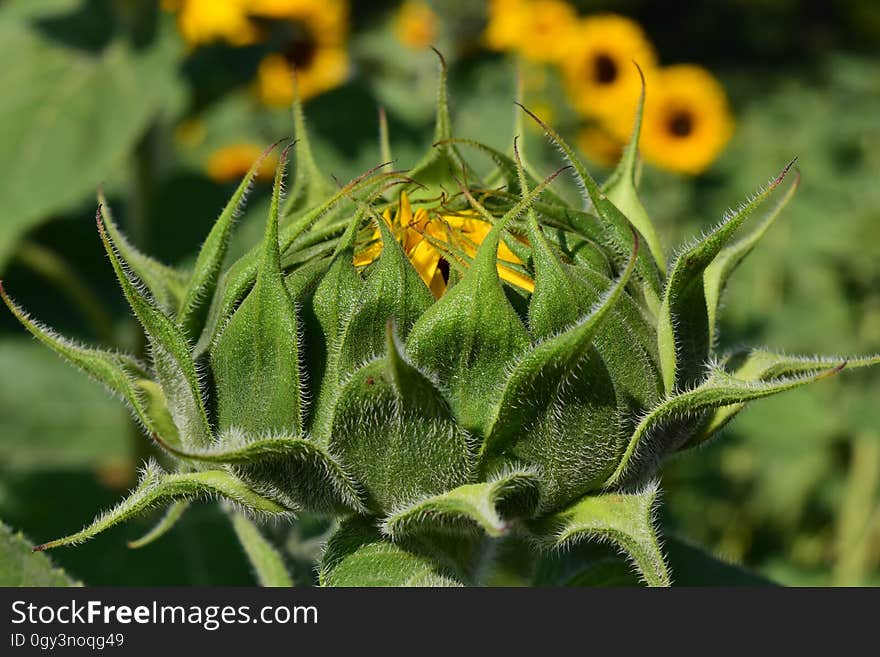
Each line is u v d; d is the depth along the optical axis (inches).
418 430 18.6
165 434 19.3
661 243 20.0
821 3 82.2
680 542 21.4
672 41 81.2
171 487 18.8
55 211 25.3
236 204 19.4
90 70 26.6
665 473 31.6
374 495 18.8
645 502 18.8
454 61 43.9
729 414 19.5
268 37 30.7
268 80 32.8
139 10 27.2
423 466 18.7
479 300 18.6
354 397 18.5
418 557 19.1
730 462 33.5
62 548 24.5
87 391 27.9
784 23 79.7
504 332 18.6
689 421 19.4
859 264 38.0
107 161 25.5
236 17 27.8
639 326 19.2
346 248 18.9
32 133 25.6
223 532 24.5
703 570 21.3
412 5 45.7
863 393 34.7
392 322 18.2
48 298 29.3
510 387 18.5
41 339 19.2
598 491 19.1
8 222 25.1
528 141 34.8
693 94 41.2
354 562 19.1
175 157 34.6
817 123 48.8
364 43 44.8
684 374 19.4
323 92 30.4
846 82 54.5
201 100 30.7
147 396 19.4
